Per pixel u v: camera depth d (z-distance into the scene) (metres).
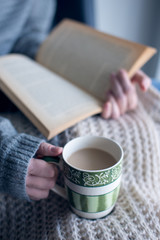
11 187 0.45
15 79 0.72
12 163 0.44
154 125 0.70
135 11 1.47
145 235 0.43
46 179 0.46
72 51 0.83
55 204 0.51
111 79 0.67
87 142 0.48
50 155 0.45
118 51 0.72
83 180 0.39
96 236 0.43
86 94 0.70
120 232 0.43
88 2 1.24
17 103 0.64
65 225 0.45
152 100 0.75
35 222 0.50
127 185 0.56
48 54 0.89
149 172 0.58
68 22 0.92
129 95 0.67
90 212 0.44
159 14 1.41
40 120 0.57
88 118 0.65
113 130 0.62
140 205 0.49
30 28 1.10
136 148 0.60
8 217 0.53
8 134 0.52
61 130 0.56
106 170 0.38
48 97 0.65
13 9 0.99
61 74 0.81
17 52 1.05
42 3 1.13
